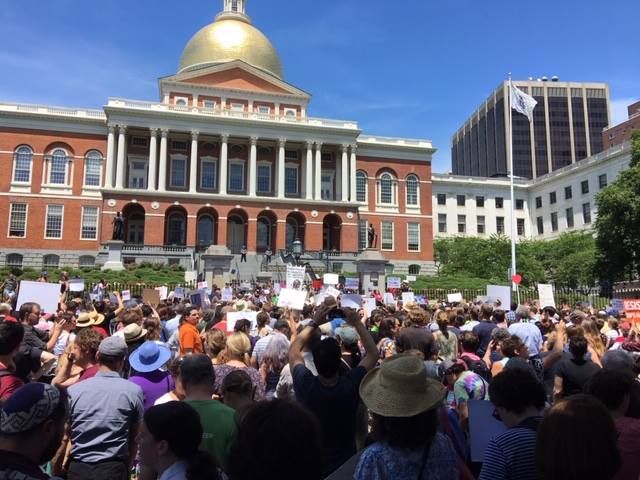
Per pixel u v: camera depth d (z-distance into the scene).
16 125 62.66
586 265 62.56
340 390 5.37
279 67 79.56
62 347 11.12
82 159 64.19
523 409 4.68
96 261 58.31
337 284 30.89
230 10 82.06
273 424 2.93
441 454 3.88
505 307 20.92
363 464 3.83
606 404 4.88
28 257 61.06
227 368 7.19
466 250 70.88
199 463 3.80
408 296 25.67
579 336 8.05
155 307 18.45
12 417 3.59
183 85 69.06
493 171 124.12
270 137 67.19
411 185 75.19
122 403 6.01
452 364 7.50
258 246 68.31
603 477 3.20
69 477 5.76
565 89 124.38
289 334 11.28
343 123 70.31
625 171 51.50
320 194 68.19
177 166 67.31
